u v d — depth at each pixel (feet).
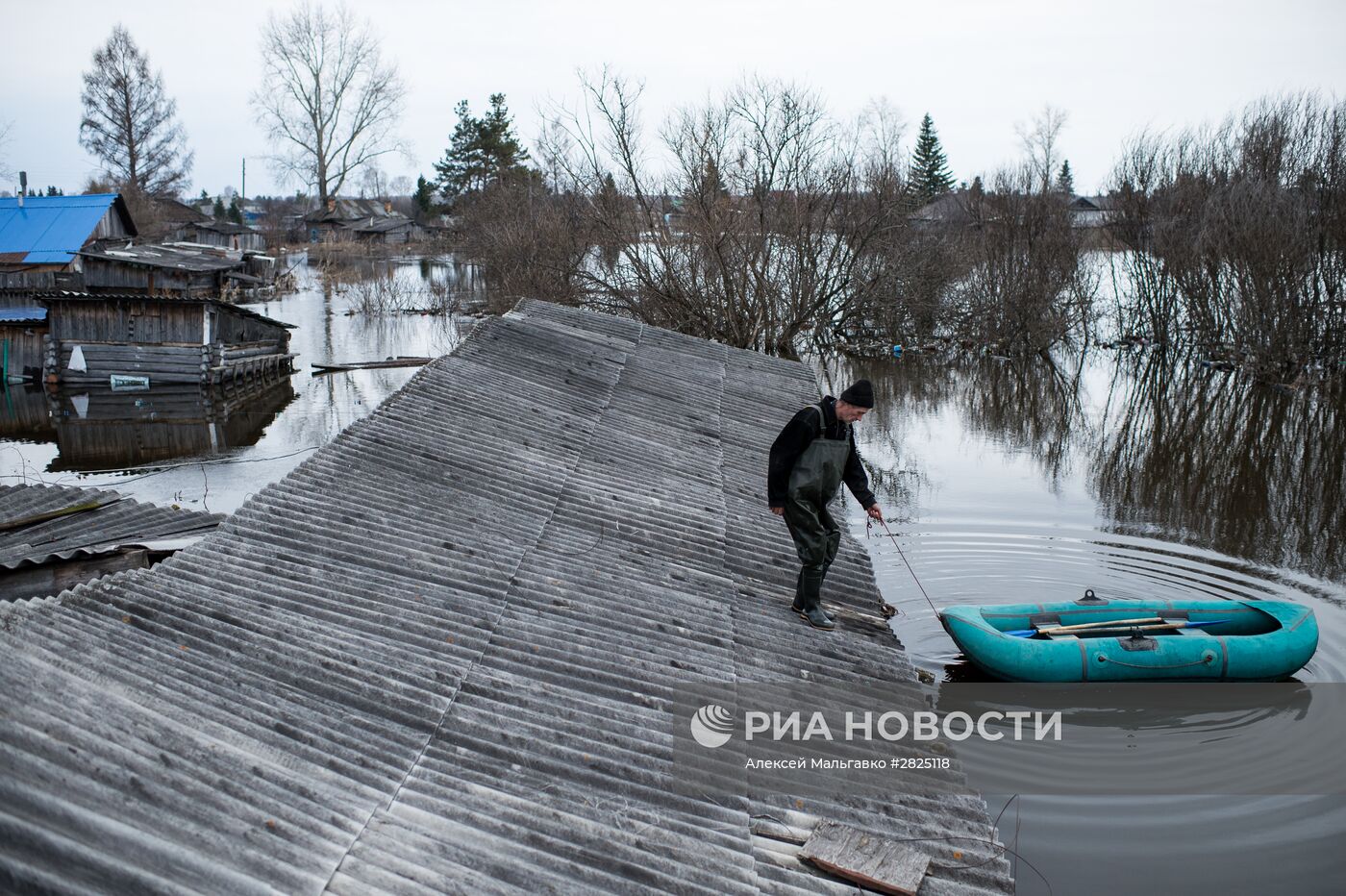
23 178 113.39
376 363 93.56
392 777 11.33
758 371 43.50
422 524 19.17
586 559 19.81
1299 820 19.40
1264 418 68.28
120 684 11.43
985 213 110.42
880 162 88.43
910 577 34.71
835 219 86.84
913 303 92.48
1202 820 19.45
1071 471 52.54
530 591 17.48
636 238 83.76
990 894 12.32
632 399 33.45
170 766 9.97
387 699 12.90
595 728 13.58
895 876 12.08
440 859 10.00
